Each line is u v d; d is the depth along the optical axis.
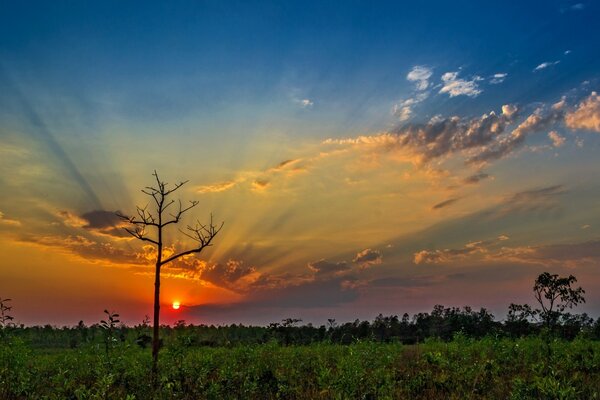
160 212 19.09
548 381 13.59
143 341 18.59
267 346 22.53
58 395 14.82
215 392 15.20
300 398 15.66
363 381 15.77
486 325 34.31
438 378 17.08
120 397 15.02
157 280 18.73
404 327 40.19
